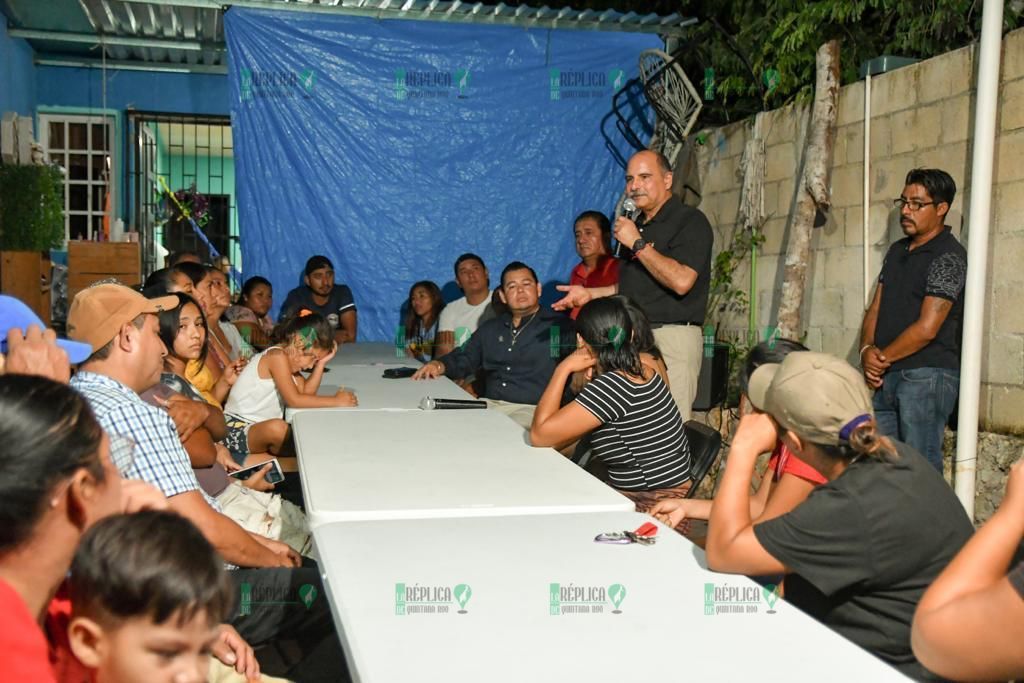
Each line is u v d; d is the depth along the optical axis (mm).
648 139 8266
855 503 1919
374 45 7918
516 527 2385
